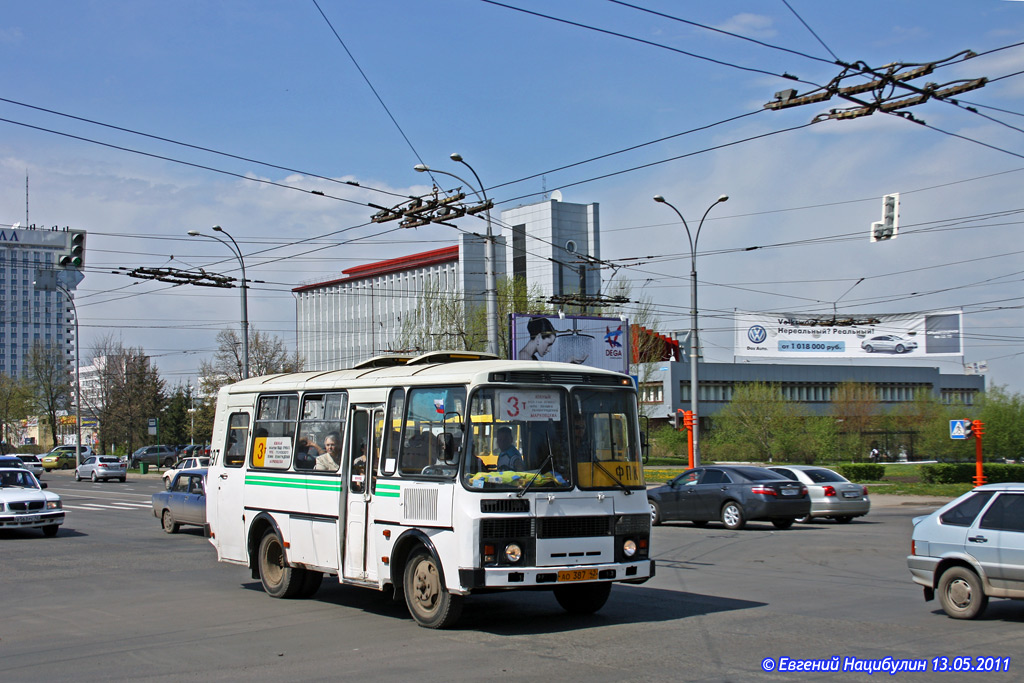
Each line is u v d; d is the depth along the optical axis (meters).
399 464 10.55
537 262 74.44
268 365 64.56
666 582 13.30
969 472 35.97
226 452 13.96
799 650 8.50
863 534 20.30
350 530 11.18
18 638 9.91
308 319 98.94
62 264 23.14
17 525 20.98
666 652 8.50
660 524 24.00
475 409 9.71
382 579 10.59
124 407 72.94
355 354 92.00
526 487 9.63
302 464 12.20
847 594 11.97
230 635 9.84
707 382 75.81
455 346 49.38
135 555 18.03
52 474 67.50
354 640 9.43
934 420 50.94
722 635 9.25
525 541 9.58
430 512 9.92
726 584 13.02
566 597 10.89
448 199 20.39
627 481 10.36
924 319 72.88
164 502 23.09
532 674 7.72
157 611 11.55
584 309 44.22
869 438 61.78
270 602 12.16
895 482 38.06
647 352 58.97
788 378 80.06
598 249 76.69
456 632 9.73
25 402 91.38
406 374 10.82
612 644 8.91
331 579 14.38
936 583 10.32
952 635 9.12
